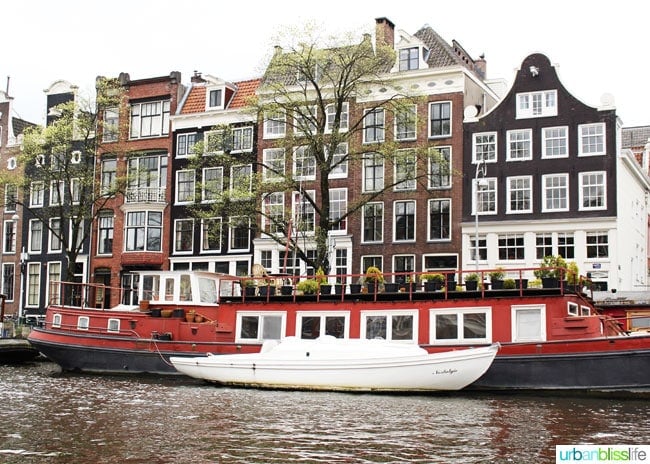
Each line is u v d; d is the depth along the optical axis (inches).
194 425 569.6
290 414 618.8
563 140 1295.5
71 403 684.1
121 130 1644.9
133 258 1581.0
